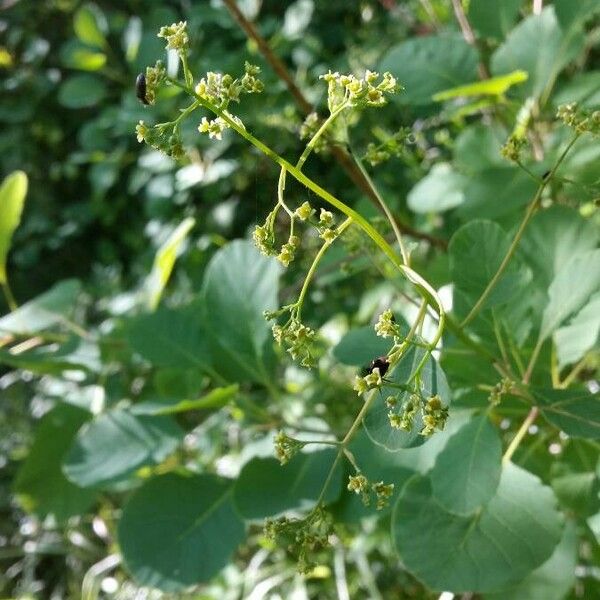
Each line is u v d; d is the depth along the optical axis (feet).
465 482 0.61
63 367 0.97
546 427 0.78
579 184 0.64
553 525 0.63
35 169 2.38
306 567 0.58
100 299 1.95
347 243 0.74
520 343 0.69
